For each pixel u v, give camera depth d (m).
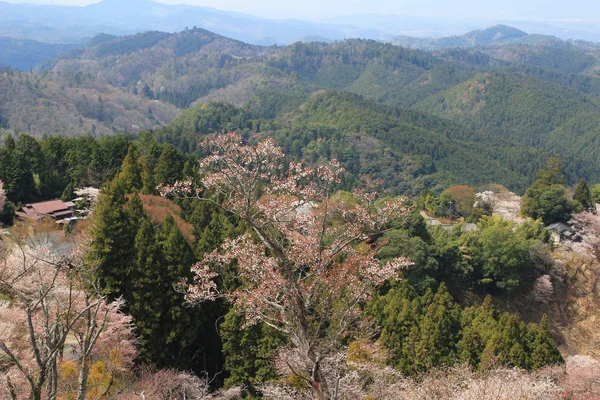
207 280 17.08
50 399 9.80
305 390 20.03
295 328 16.67
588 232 53.59
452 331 28.23
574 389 24.03
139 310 24.91
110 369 18.53
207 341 27.34
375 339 27.36
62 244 27.75
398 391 20.67
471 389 18.39
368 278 16.33
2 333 17.70
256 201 15.27
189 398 21.14
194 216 34.56
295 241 16.20
